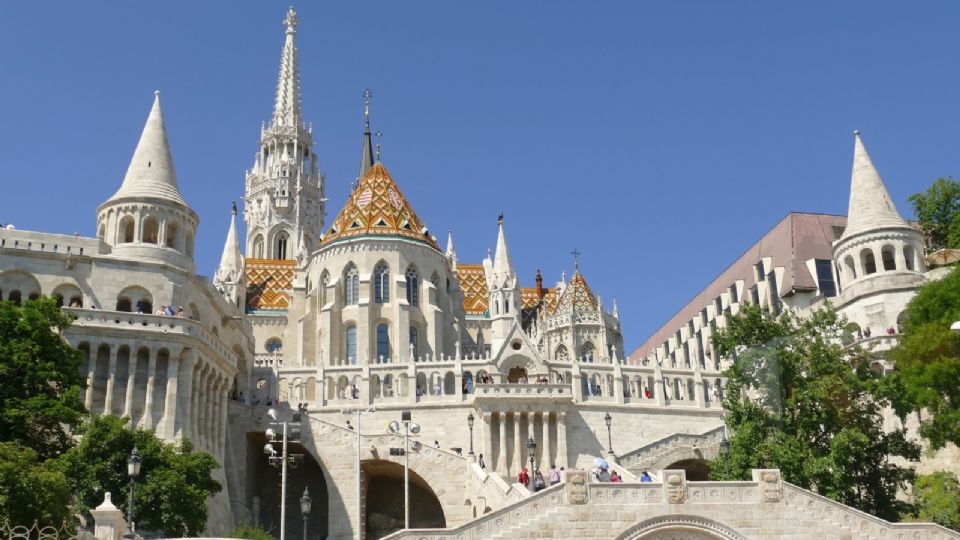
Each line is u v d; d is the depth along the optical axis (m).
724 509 49.41
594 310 106.62
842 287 86.25
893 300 80.75
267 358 97.19
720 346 66.44
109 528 40.84
